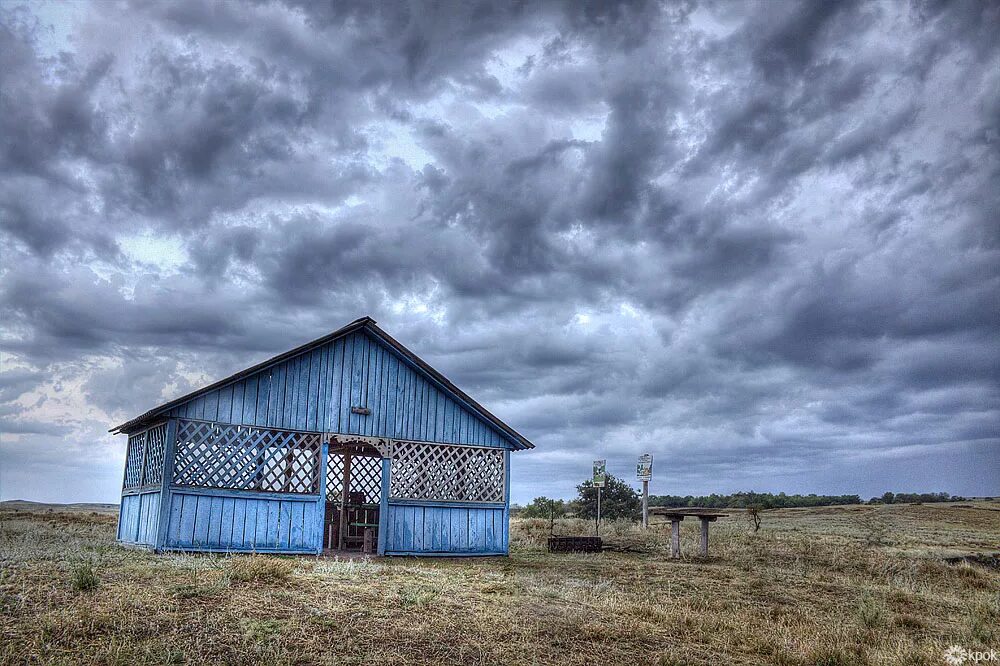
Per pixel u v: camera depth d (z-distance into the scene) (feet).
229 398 53.06
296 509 54.54
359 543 64.75
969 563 60.03
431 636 26.73
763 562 56.75
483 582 38.73
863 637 30.04
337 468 66.23
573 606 33.22
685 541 75.92
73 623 25.13
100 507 237.66
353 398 58.39
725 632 29.96
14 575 32.19
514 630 28.12
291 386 55.83
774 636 29.35
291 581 34.42
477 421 64.39
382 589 34.32
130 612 26.91
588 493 130.41
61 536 61.46
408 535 58.70
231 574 34.32
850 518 141.08
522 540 78.95
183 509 50.08
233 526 51.83
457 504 61.57
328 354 57.93
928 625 33.86
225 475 52.16
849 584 44.98
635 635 28.68
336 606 29.94
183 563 38.96
